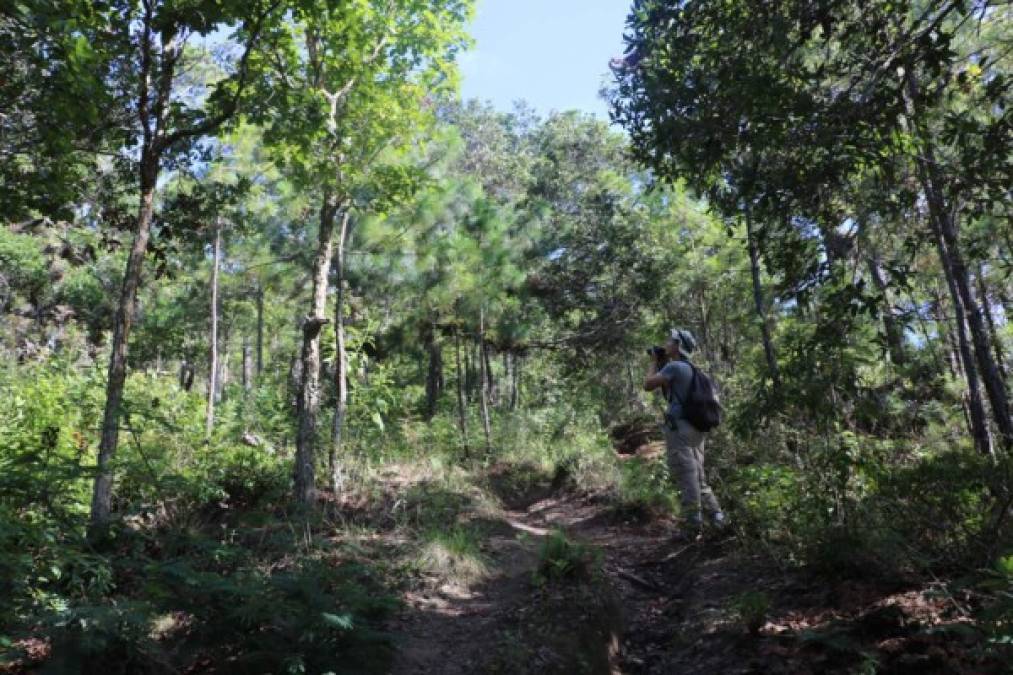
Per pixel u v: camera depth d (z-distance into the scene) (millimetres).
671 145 4555
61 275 15594
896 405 6230
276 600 4016
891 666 3121
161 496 6324
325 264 7973
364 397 9930
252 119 6141
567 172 23844
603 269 17922
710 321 14219
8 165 6133
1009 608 2695
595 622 4566
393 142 8539
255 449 8352
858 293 4148
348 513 7320
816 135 4078
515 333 14836
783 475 5473
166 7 5227
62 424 7219
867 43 4586
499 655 4117
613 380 18438
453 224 12852
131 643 3684
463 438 12633
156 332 19047
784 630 3799
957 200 4766
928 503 4051
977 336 7438
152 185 5930
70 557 4277
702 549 5840
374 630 4324
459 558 5828
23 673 3752
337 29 6926
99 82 5203
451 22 8039
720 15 4461
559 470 10570
